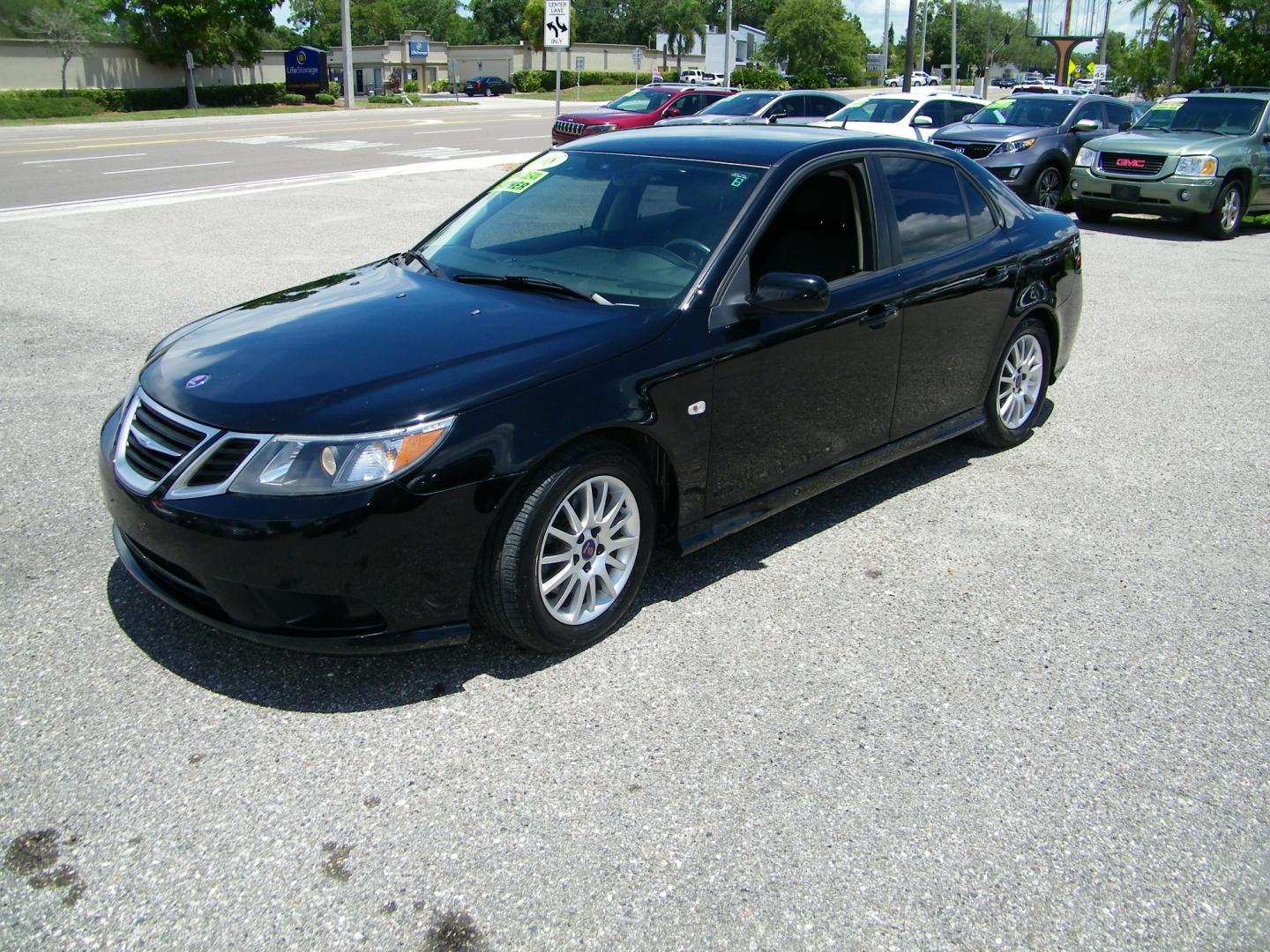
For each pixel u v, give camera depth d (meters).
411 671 3.55
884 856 2.80
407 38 80.19
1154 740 3.32
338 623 3.25
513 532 3.37
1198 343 8.28
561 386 3.44
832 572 4.36
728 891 2.66
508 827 2.85
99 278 9.39
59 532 4.48
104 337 7.53
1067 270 5.73
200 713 3.29
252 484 3.12
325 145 23.61
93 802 2.90
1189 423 6.39
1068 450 5.90
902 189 4.78
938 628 3.95
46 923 2.50
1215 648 3.87
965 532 4.78
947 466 5.61
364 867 2.70
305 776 3.03
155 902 2.57
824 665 3.67
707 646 3.77
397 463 3.14
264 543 3.09
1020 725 3.38
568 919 2.56
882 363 4.60
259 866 2.70
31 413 5.93
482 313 3.81
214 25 44.81
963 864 2.78
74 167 17.98
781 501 4.32
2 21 41.09
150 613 3.85
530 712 3.35
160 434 3.37
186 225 12.16
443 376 3.34
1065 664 3.73
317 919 2.54
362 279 4.43
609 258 4.14
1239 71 24.75
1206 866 2.80
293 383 3.34
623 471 3.64
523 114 39.91
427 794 2.97
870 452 4.76
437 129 30.36
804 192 4.30
